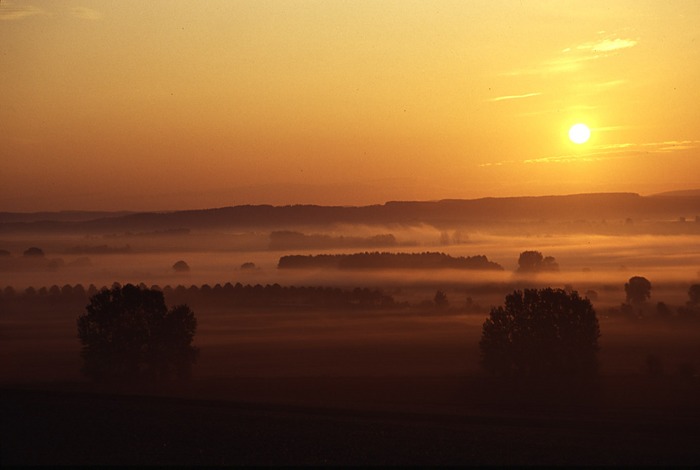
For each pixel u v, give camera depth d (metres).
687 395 103.25
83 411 78.75
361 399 99.62
